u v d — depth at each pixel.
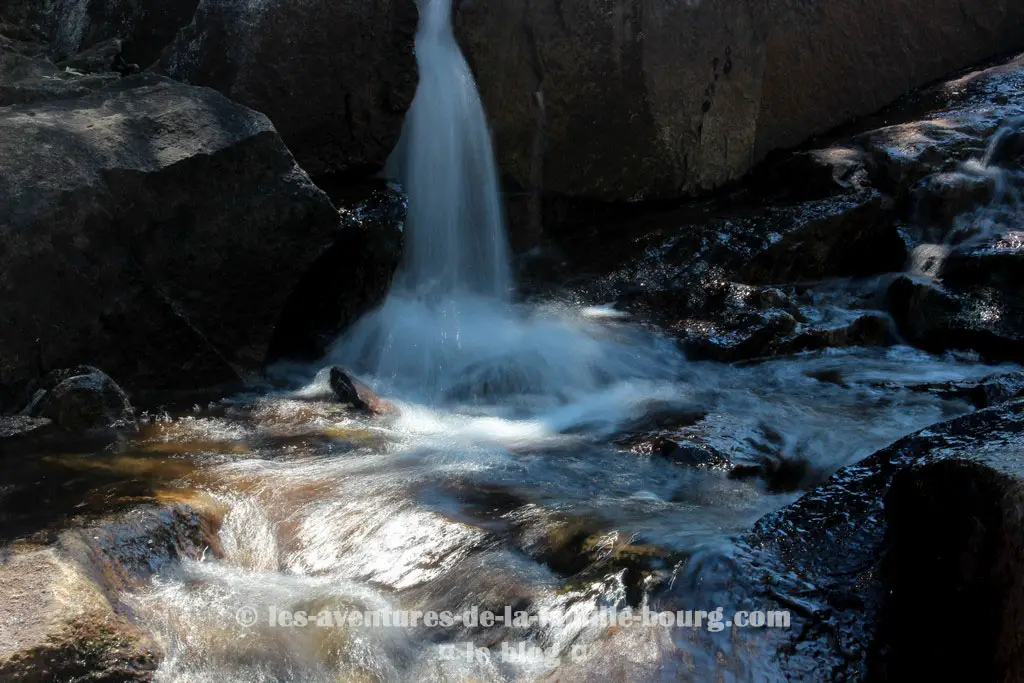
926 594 3.24
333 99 7.51
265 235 6.16
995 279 7.47
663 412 6.04
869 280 8.09
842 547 3.62
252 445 5.20
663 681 3.17
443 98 8.33
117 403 5.39
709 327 7.32
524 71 8.68
